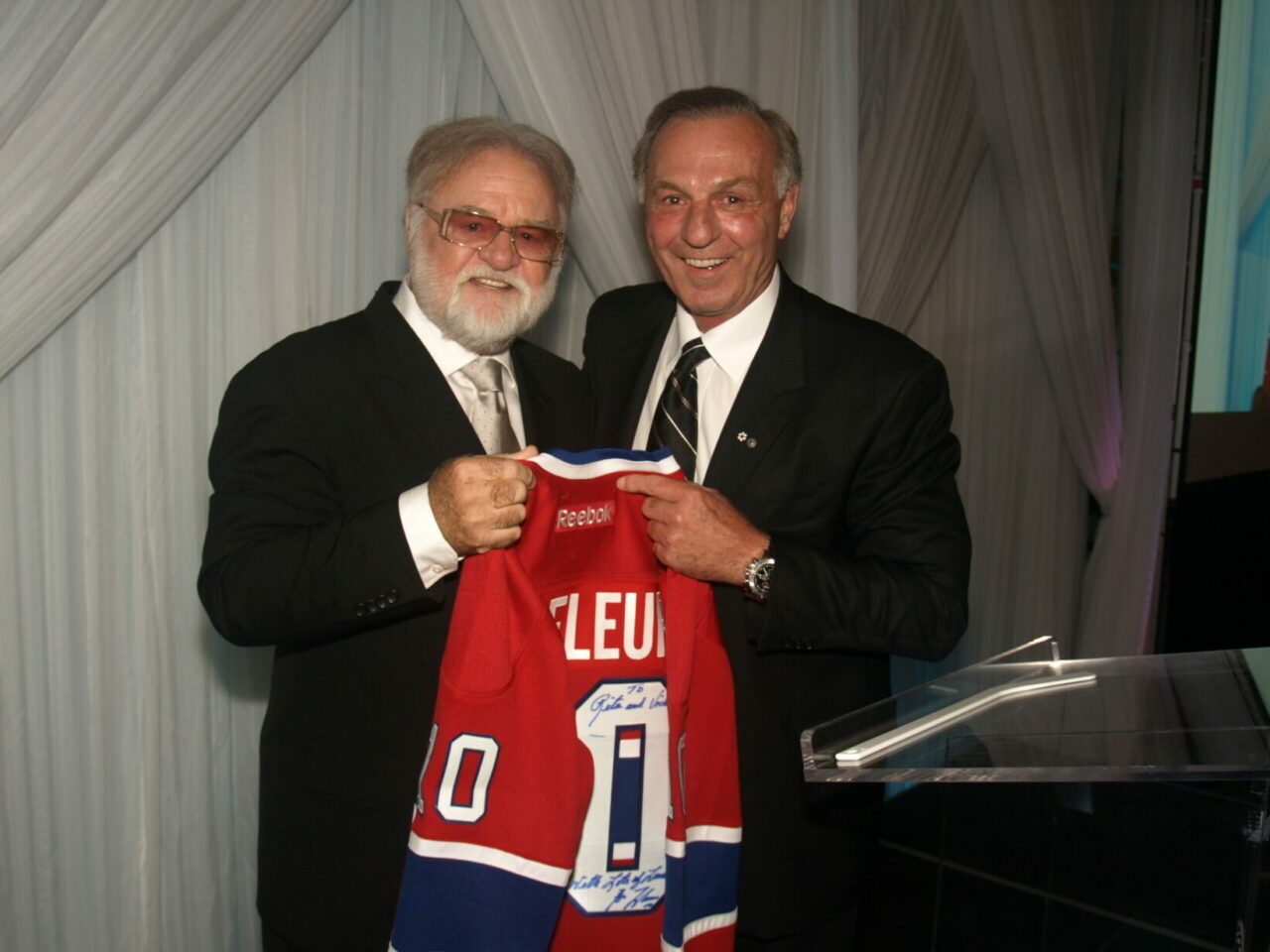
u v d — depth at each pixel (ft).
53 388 5.77
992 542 13.61
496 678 3.91
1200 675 4.18
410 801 4.52
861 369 5.15
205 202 6.31
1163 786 11.77
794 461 5.06
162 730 6.27
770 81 9.18
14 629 5.66
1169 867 9.96
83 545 5.92
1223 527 15.05
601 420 5.71
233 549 4.40
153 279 6.07
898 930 8.84
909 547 4.96
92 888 6.07
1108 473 13.98
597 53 7.63
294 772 4.66
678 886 4.10
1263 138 14.34
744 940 5.16
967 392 13.19
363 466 4.67
